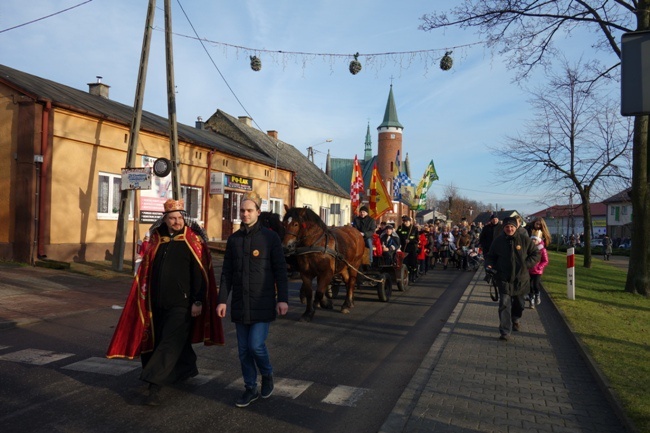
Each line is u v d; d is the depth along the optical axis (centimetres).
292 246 839
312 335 800
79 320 861
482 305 1086
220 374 586
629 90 398
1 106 1405
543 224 1073
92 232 1563
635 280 1327
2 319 814
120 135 1661
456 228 2352
